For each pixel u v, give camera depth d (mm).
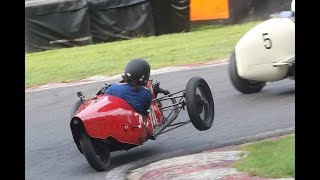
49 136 16453
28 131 17125
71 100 20984
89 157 12148
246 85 18219
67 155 14438
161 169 12133
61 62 29859
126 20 35438
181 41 32156
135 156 13789
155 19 35750
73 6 34938
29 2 34656
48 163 13859
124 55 29891
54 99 21438
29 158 14383
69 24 35000
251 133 14234
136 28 35438
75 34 35094
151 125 13367
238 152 12500
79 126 12055
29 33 34750
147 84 13688
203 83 14125
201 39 32094
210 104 14281
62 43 35031
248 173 10766
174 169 11945
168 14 35812
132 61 13094
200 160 12367
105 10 35281
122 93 13055
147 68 13078
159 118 13938
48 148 15234
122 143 12617
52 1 34812
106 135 12180
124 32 35469
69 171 13039
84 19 35000
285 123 14633
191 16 36594
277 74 17047
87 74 26172
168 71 24219
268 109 16297
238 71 17531
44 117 18797
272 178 10258
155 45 31734
